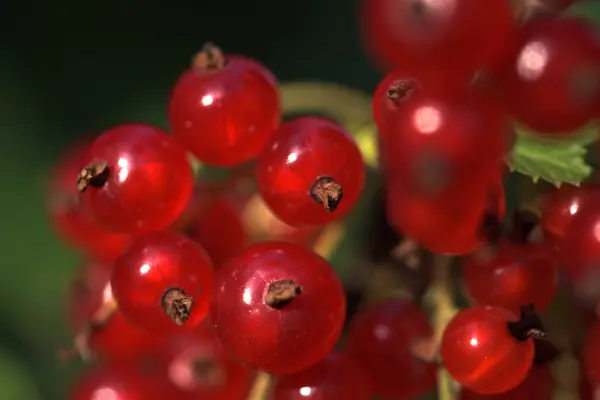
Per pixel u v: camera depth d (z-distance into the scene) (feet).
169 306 0.48
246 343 0.47
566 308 0.52
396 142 0.46
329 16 0.94
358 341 0.52
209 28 0.95
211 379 0.52
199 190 0.53
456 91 0.45
